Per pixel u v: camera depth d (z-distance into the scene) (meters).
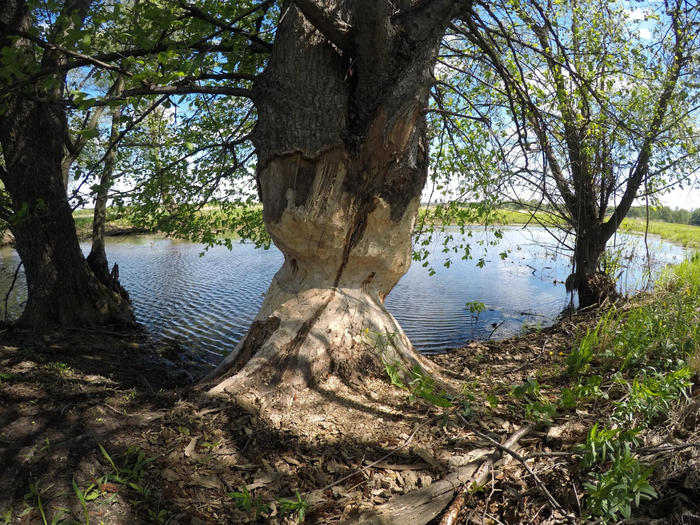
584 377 4.10
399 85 3.69
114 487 2.63
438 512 2.48
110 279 8.23
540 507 2.46
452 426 3.28
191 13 4.10
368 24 3.43
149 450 2.97
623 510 2.18
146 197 6.13
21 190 6.10
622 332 4.64
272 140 3.84
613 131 6.58
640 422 2.96
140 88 3.58
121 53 4.03
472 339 7.71
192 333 7.89
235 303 10.07
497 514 2.49
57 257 6.49
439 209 7.09
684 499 2.36
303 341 3.89
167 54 3.47
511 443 2.92
